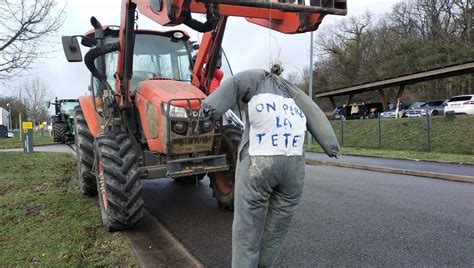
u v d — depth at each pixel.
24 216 5.63
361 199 7.07
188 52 6.69
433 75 26.39
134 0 4.84
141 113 5.54
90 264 3.94
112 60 6.23
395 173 10.67
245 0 3.82
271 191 3.18
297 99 3.39
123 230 5.14
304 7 3.99
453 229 5.25
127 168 5.04
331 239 4.87
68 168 10.64
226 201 6.06
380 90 32.94
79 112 7.38
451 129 17.16
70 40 5.49
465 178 9.15
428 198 7.18
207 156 5.33
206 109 3.12
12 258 4.06
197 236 5.04
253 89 3.24
